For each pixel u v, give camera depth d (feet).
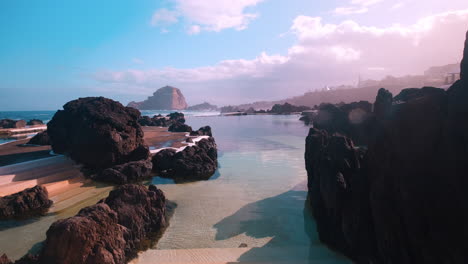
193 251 36.70
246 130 205.57
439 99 24.73
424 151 24.52
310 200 53.88
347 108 132.87
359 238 32.09
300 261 33.86
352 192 34.88
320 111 140.67
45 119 402.93
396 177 26.91
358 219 32.35
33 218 46.24
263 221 46.88
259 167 86.33
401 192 25.86
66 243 27.68
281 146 128.36
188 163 75.72
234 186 66.80
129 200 40.96
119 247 32.24
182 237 41.06
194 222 46.44
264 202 55.88
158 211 43.62
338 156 42.52
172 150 83.97
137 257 35.14
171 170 75.25
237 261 33.88
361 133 111.24
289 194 60.70
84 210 33.04
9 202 46.83
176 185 67.77
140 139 85.20
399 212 26.63
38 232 41.29
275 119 330.54
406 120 26.53
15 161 80.69
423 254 23.89
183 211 51.37
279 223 46.03
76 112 91.20
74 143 77.36
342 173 40.68
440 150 23.39
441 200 22.82
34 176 63.82
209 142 99.60
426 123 24.81
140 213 40.40
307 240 40.19
